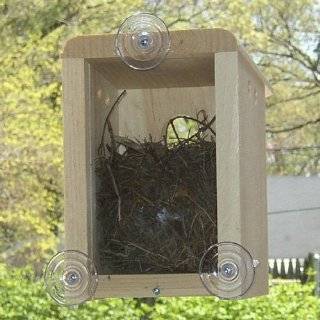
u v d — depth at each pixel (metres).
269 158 18.52
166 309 9.45
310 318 9.86
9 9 14.45
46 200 14.09
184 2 15.29
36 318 9.78
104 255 3.87
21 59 14.24
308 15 16.22
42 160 14.01
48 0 14.55
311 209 22.23
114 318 9.59
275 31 16.14
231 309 9.60
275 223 22.75
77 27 14.73
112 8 14.84
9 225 14.10
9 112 13.85
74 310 9.63
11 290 10.06
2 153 13.98
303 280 16.48
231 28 15.41
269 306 9.79
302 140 18.09
